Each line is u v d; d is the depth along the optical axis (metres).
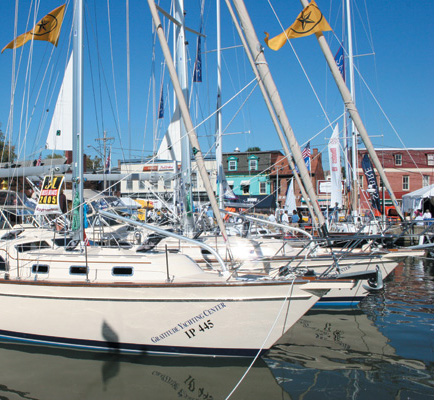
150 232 11.05
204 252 10.30
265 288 6.41
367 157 18.36
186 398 5.62
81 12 8.36
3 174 10.52
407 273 15.62
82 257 7.46
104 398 5.61
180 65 11.36
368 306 10.73
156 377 6.20
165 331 6.70
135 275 7.16
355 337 8.22
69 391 5.80
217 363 6.66
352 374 6.43
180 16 11.43
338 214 18.52
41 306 7.09
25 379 6.15
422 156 36.25
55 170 10.77
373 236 7.07
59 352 7.06
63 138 9.26
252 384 6.03
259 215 16.31
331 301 10.63
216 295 6.48
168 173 12.92
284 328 6.52
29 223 11.40
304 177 6.46
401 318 9.60
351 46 19.58
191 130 6.96
